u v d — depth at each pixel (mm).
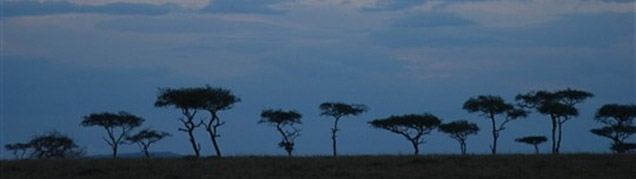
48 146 76125
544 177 35000
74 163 40438
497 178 34812
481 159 41125
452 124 85188
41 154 76000
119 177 35312
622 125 84562
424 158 41312
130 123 84562
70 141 77062
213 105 65625
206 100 65250
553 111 79938
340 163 39688
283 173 36250
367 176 35375
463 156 42781
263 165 39000
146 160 41812
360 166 38688
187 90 66125
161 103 66688
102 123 83188
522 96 84500
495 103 83188
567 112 79500
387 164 39344
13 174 36844
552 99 82188
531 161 40000
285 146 89125
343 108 90000
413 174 35719
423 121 84188
